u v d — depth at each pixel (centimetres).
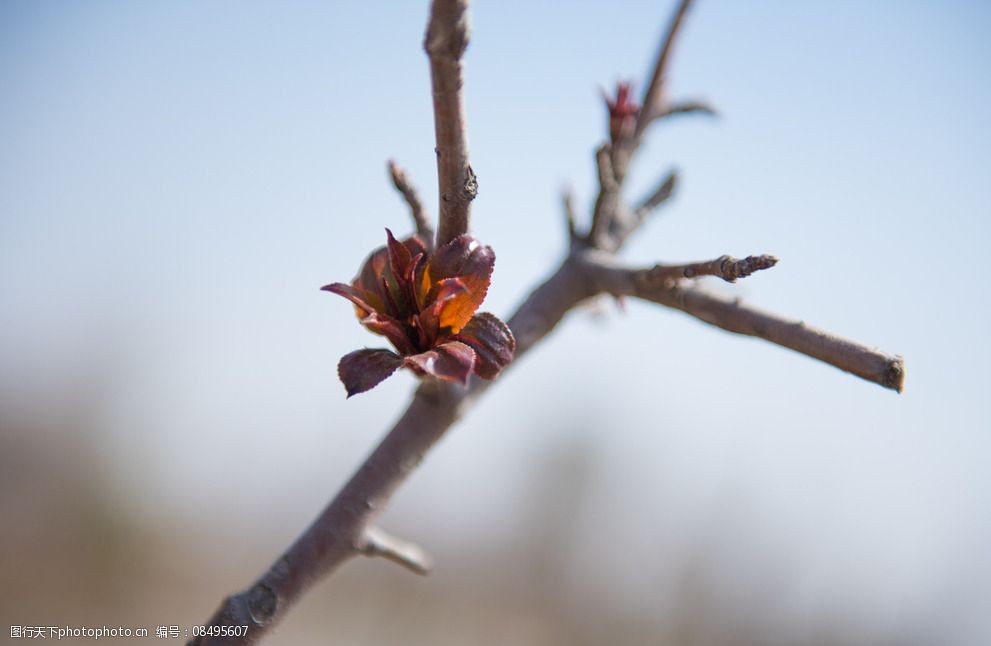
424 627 198
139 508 214
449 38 28
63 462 212
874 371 29
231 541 240
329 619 194
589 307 37
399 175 32
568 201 34
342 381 29
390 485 31
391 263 30
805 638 212
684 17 36
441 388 31
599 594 226
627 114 36
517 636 202
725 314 31
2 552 181
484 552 237
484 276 30
